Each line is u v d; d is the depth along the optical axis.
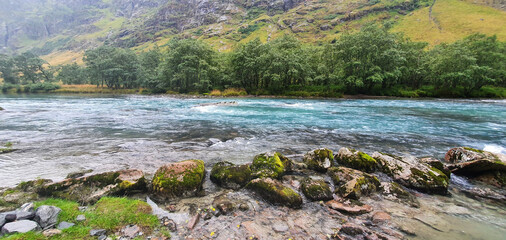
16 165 6.59
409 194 5.36
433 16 123.00
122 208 4.17
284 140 10.51
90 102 30.91
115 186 4.94
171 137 10.73
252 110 21.78
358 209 4.47
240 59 50.34
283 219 4.16
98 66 68.56
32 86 65.88
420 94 46.12
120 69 66.62
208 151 8.55
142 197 4.97
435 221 4.20
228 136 11.12
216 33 165.75
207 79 51.56
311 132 12.30
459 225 4.09
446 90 45.44
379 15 140.75
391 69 45.94
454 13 118.88
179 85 58.25
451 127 14.16
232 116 17.78
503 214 4.54
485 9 116.31
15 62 77.88
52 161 7.04
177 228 3.79
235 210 4.43
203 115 18.17
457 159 7.37
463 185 6.07
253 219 4.13
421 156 8.46
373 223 4.08
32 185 4.91
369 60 45.97
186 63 50.47
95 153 7.98
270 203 4.76
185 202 4.75
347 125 14.44
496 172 6.15
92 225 3.65
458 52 44.00
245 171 5.82
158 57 78.19
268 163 6.28
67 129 12.12
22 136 10.32
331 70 54.56
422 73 50.19
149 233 3.61
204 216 4.19
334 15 157.88
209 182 5.86
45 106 24.47
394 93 45.97
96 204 4.34
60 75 92.94
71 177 5.55
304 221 4.11
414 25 119.19
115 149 8.53
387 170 6.46
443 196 5.39
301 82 54.44
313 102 32.97
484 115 19.86
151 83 63.88
